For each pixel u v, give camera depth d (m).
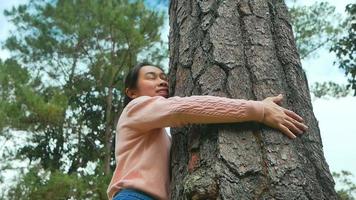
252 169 1.51
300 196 1.47
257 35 1.94
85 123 13.66
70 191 8.89
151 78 2.15
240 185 1.47
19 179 9.48
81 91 13.90
